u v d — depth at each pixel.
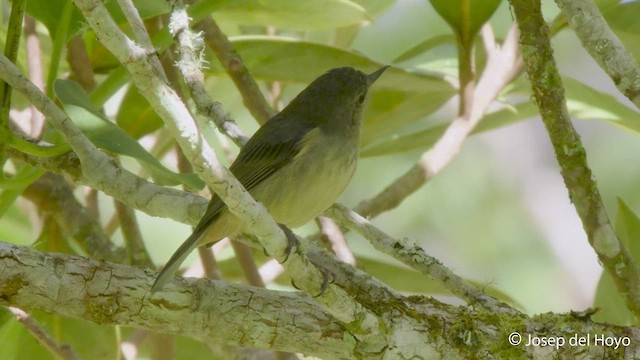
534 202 20.06
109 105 14.67
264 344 8.17
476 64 13.55
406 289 12.17
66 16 8.47
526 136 20.55
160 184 8.55
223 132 9.18
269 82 13.88
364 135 12.89
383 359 8.20
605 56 7.97
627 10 11.66
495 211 20.06
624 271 8.55
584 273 19.58
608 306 10.55
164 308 7.94
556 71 8.39
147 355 12.90
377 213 11.01
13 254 7.68
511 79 11.75
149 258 10.75
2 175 8.41
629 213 10.65
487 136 20.52
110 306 7.82
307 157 9.64
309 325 8.16
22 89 7.81
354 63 11.79
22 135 9.05
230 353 10.27
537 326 8.51
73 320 10.52
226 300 8.09
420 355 8.23
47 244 11.50
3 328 9.96
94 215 12.33
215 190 6.77
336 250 10.63
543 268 19.61
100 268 7.86
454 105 19.06
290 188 9.66
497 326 8.45
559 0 8.09
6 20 13.64
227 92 15.98
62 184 11.34
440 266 8.91
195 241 8.57
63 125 8.09
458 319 8.41
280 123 9.98
